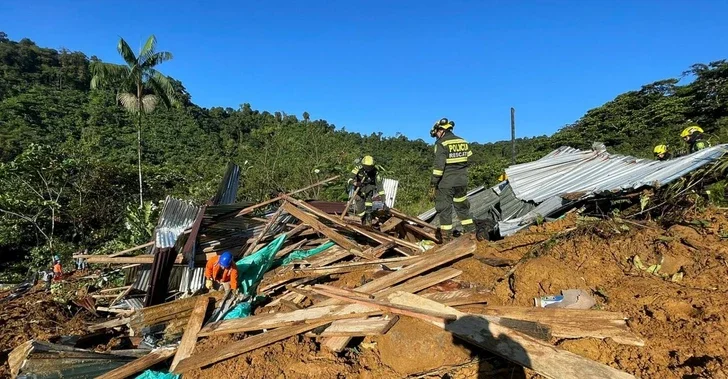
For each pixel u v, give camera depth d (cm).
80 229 1833
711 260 404
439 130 652
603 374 290
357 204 882
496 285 452
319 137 2195
